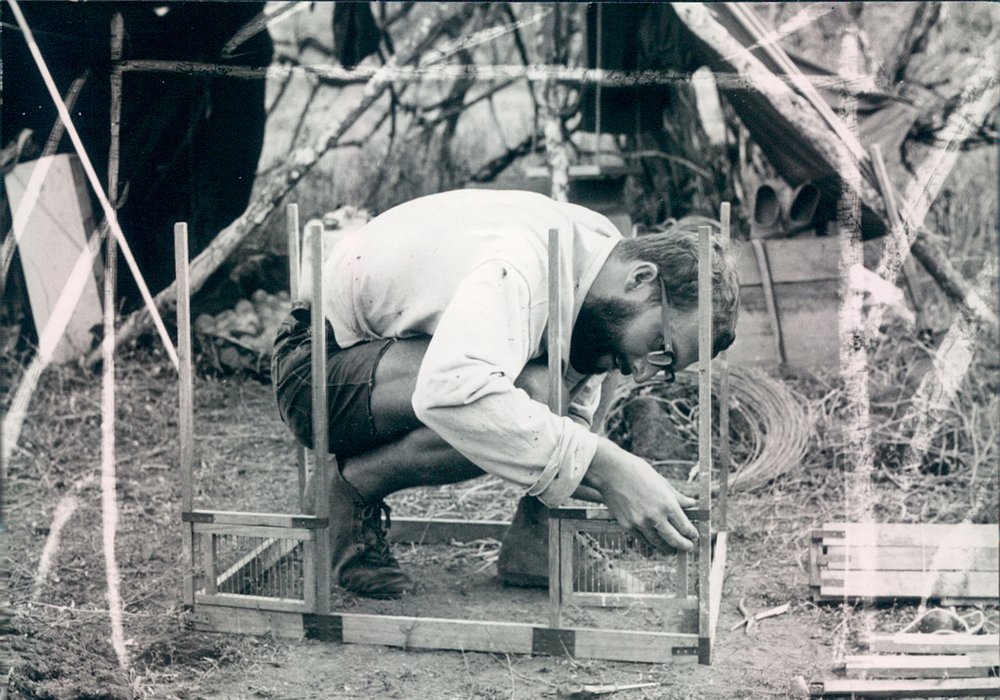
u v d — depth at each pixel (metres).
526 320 2.40
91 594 2.75
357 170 5.62
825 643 2.58
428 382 2.31
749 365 4.34
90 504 3.42
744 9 4.46
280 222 5.18
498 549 3.15
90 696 2.24
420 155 5.70
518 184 5.09
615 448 2.36
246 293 4.79
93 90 3.03
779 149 4.39
